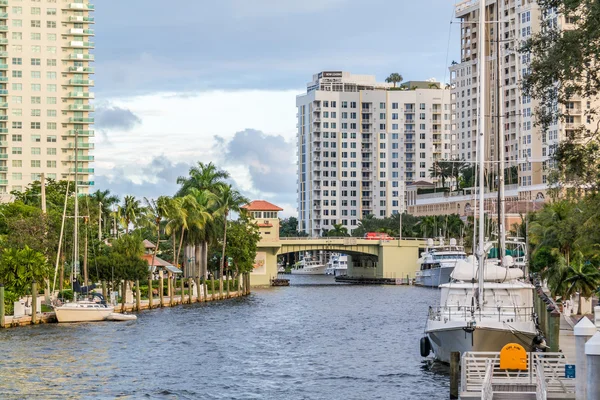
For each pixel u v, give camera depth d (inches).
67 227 4909.0
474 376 2082.9
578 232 2551.7
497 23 3710.6
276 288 7864.2
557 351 2279.8
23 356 2856.8
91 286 4151.1
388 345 3289.9
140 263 4667.8
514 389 1904.5
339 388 2351.1
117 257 4618.6
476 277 2610.7
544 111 2087.8
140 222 6545.3
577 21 2017.7
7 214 5093.5
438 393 2240.4
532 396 1813.5
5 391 2257.6
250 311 4854.8
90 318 3954.2
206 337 3503.9
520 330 2383.1
